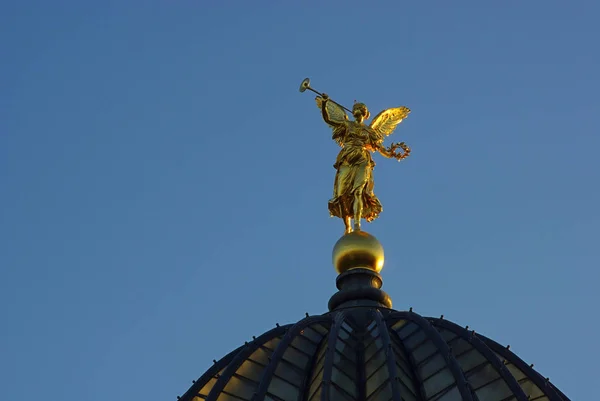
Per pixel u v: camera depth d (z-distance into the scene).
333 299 76.75
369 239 78.88
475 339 72.56
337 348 71.00
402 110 82.81
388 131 82.12
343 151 81.12
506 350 75.12
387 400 67.69
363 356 70.94
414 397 69.06
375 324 72.88
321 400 66.94
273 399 69.38
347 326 73.12
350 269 78.12
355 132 81.06
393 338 72.81
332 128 81.69
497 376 70.50
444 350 70.88
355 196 80.12
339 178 80.75
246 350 73.31
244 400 71.19
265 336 74.69
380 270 78.81
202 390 74.25
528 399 69.31
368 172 80.62
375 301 76.44
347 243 78.56
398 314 74.44
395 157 81.25
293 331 72.81
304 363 71.69
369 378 69.50
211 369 75.12
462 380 69.06
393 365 68.88
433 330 72.25
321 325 74.19
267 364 71.81
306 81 80.00
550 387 73.12
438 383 69.62
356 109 82.06
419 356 71.38
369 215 80.69
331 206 80.75
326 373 68.62
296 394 70.00
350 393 68.75
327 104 82.25
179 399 73.69
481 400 69.81
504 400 69.44
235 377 71.94
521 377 73.62
